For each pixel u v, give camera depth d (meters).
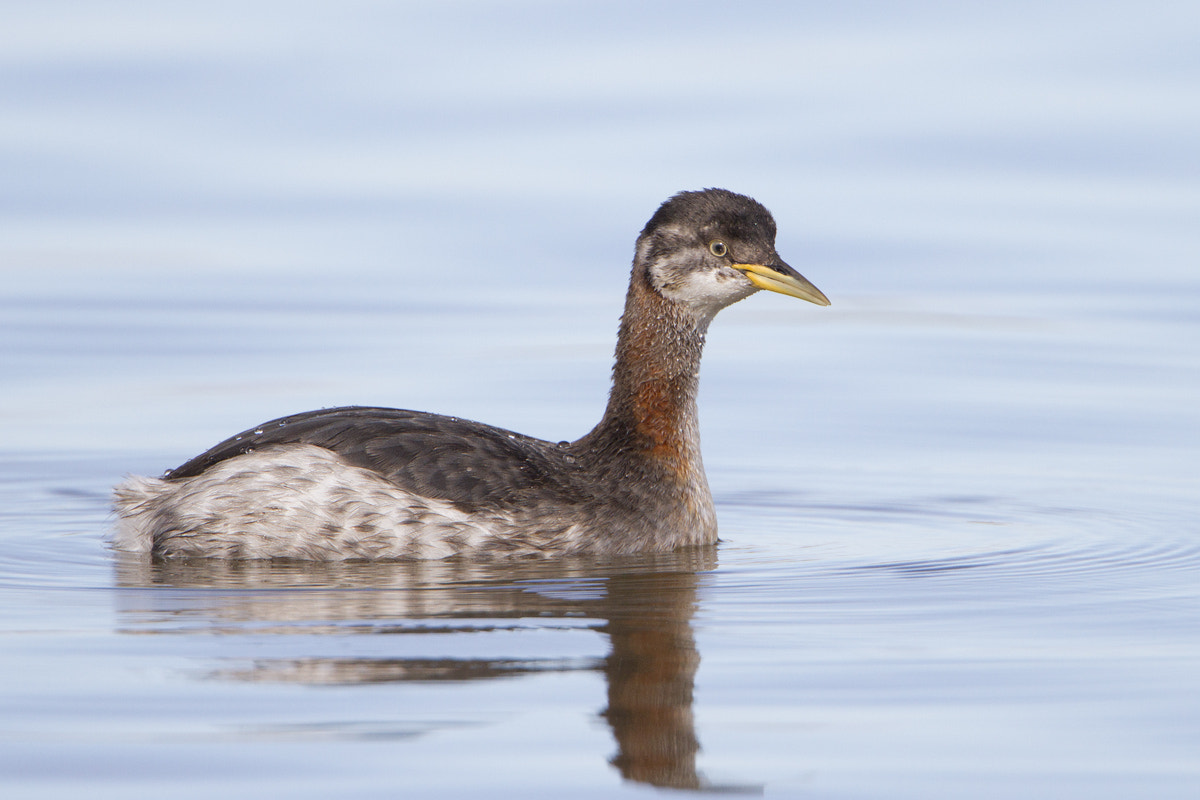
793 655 13.12
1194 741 11.23
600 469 17.38
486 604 14.63
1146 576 15.83
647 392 17.53
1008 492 19.80
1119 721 11.62
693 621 14.12
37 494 19.70
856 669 12.76
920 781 10.66
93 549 16.98
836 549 17.20
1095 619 14.20
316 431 16.81
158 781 10.54
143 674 12.48
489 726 11.49
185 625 13.84
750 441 22.31
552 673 12.62
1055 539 17.58
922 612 14.45
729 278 17.55
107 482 20.30
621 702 11.92
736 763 10.93
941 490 19.98
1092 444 21.86
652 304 17.64
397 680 12.40
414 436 16.81
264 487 16.34
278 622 13.95
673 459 17.48
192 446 21.75
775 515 18.98
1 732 11.31
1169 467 20.75
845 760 10.97
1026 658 13.03
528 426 22.30
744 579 15.75
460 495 16.48
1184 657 13.02
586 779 10.63
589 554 16.78
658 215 17.88
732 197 17.86
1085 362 25.75
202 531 16.39
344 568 16.05
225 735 11.28
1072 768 10.84
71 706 11.79
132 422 22.70
